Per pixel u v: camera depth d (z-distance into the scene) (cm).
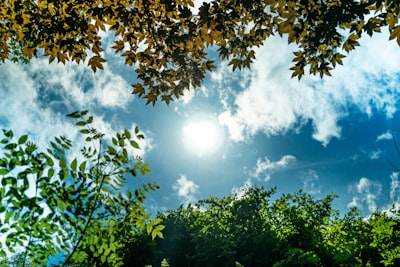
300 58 491
